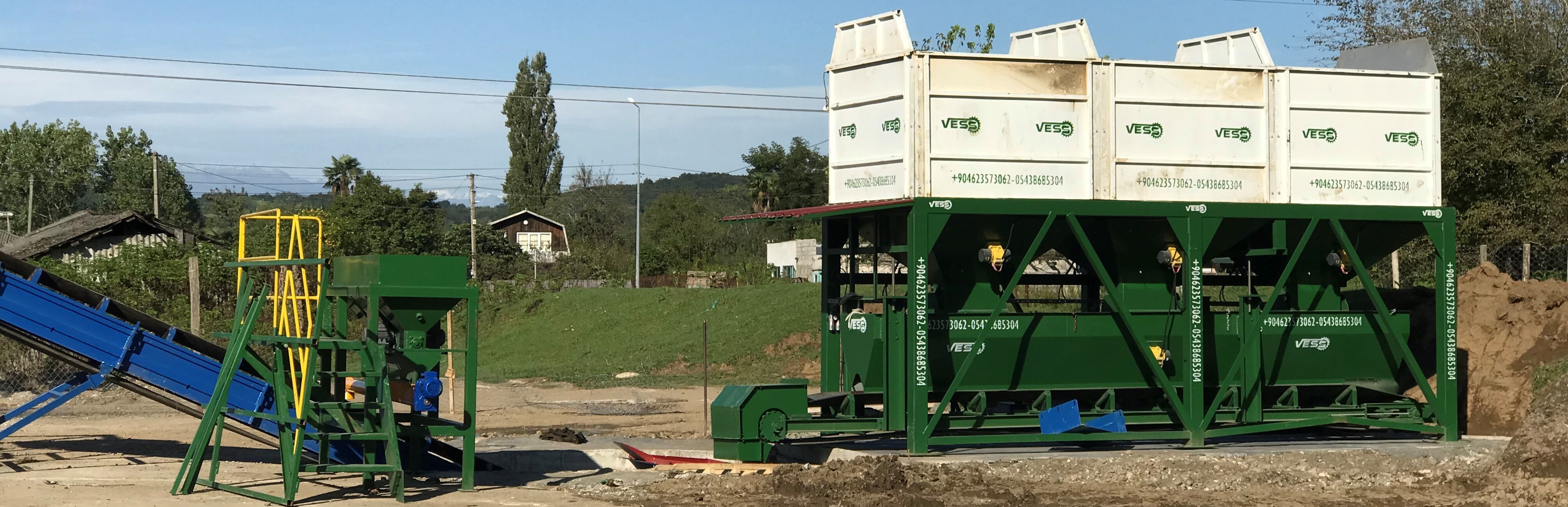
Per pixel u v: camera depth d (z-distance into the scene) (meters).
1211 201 14.16
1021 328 13.97
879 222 14.36
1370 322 15.18
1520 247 25.89
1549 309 16.47
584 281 67.50
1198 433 14.19
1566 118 27.11
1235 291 27.58
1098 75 13.84
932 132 13.32
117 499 11.52
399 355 11.95
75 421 19.14
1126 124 13.91
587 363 34.78
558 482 13.19
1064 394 14.79
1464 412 16.38
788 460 14.78
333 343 11.45
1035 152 13.59
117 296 31.06
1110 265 14.74
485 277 63.75
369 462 12.12
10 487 12.20
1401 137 14.94
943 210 13.19
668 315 39.44
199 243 40.75
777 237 87.31
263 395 13.15
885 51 13.63
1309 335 14.96
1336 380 15.24
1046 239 14.16
